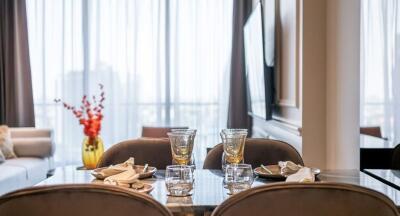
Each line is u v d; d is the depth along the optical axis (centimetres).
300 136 268
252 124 511
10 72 517
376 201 91
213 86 529
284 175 151
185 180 134
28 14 520
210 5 525
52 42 525
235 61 518
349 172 169
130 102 531
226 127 526
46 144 448
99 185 92
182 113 532
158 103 530
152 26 527
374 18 199
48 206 89
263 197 90
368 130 206
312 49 263
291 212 90
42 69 523
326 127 263
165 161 196
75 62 527
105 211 90
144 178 157
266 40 385
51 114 527
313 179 137
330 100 257
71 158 528
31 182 400
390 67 183
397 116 178
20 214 90
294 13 284
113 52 529
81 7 526
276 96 350
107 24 528
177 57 528
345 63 233
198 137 529
